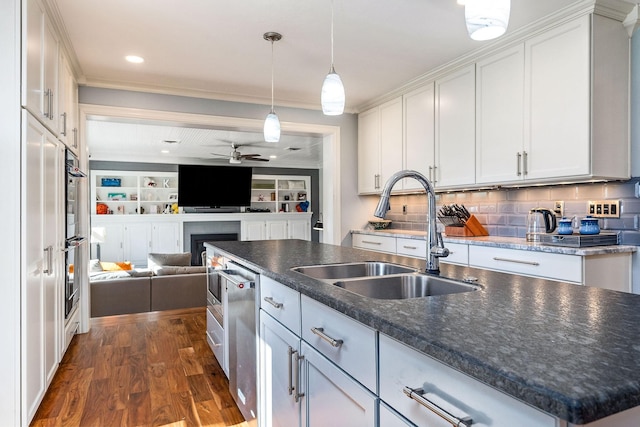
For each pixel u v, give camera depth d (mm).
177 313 4184
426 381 796
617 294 1188
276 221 9852
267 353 1771
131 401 2268
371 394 980
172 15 2518
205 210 9383
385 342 926
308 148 7664
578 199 2877
